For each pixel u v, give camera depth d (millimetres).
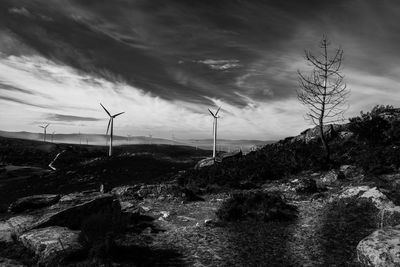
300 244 14164
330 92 28438
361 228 14961
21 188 52094
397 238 10898
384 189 18500
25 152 113125
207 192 27000
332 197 19719
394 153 24219
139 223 18609
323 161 27859
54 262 12164
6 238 15242
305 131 38969
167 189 26344
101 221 13523
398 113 32469
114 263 12375
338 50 28766
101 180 48688
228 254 13633
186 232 16891
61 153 97000
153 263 12859
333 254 12758
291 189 23422
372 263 10555
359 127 29969
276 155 32656
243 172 29688
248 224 17625
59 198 24531
